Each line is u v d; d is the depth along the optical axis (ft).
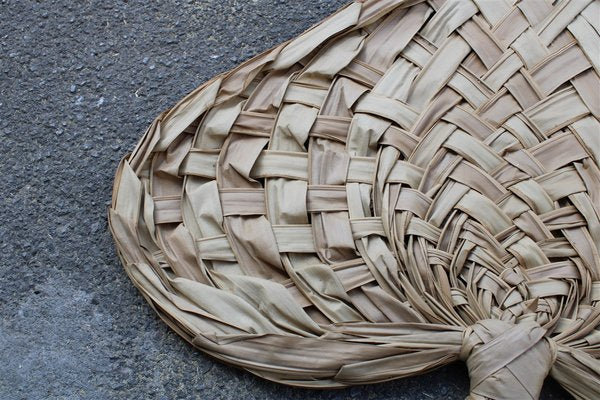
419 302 1.54
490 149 1.58
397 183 1.57
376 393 1.56
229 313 1.54
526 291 1.55
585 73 1.61
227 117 1.59
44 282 1.61
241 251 1.57
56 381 1.55
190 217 1.58
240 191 1.58
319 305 1.54
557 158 1.58
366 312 1.54
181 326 1.54
